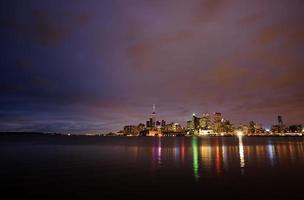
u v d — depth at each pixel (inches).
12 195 948.0
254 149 3801.7
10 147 4082.2
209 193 983.6
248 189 1045.2
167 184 1146.0
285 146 4731.8
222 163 1957.4
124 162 2011.6
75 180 1229.1
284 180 1228.5
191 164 1894.7
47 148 3848.4
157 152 3235.7
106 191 1009.5
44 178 1277.1
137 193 983.6
